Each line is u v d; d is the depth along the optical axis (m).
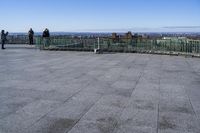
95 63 14.69
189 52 18.98
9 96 7.32
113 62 15.23
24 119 5.53
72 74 10.99
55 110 6.13
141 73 11.45
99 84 9.05
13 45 30.70
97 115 5.82
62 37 23.50
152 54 20.39
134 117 5.73
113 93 7.80
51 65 13.73
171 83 9.42
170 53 19.81
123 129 5.05
